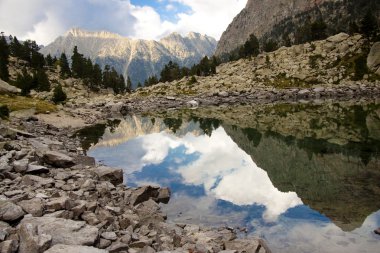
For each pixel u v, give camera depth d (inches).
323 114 2549.2
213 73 6392.7
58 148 1331.2
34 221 482.6
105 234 506.6
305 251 556.4
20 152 975.0
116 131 2276.1
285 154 1386.6
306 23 7096.5
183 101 4407.0
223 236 606.2
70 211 573.3
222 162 1309.1
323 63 5300.2
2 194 640.4
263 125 2263.8
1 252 394.3
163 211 778.2
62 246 400.5
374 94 4037.9
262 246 543.8
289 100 4018.2
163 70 7239.2
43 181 772.6
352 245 569.3
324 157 1280.8
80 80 6914.4
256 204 808.9
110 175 945.5
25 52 7293.3
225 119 2736.2
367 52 5172.2
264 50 7140.8
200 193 914.7
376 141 1517.0
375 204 762.8
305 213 729.6
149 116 3329.2
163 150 1596.9
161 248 515.8
